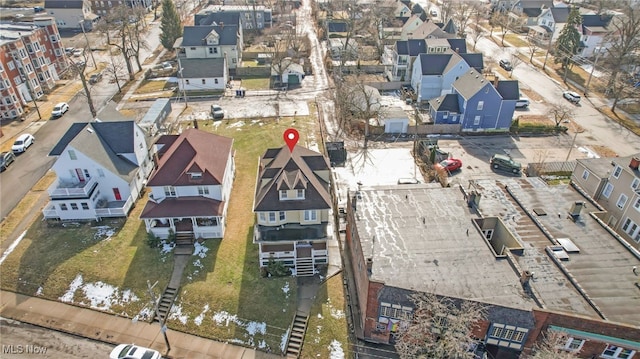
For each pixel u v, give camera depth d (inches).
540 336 1114.7
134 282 1469.0
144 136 1962.4
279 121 2581.2
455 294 1136.2
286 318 1363.2
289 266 1520.7
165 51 3860.7
